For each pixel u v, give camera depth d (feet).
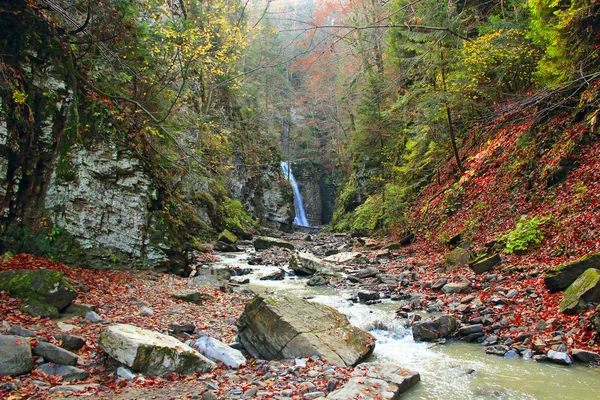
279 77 158.92
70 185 33.76
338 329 22.48
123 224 36.83
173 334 22.91
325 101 166.50
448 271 40.65
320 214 175.52
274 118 170.40
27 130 31.55
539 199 39.93
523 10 49.47
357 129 93.56
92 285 29.55
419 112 64.44
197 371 18.43
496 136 55.16
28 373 15.81
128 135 39.81
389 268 48.16
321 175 183.11
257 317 22.63
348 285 40.75
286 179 150.71
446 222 54.39
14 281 22.71
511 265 34.12
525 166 44.65
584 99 39.22
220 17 53.16
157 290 32.17
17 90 30.27
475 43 46.98
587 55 37.06
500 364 19.92
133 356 16.83
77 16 37.68
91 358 18.03
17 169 30.81
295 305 23.75
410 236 61.87
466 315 27.43
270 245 75.10
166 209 42.11
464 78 49.78
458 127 65.87
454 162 64.28
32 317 20.89
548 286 26.66
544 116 42.45
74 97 34.94
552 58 40.14
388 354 22.13
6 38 31.04
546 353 20.26
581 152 37.70
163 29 40.96
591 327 20.63
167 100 46.11
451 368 19.71
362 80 109.60
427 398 16.38
